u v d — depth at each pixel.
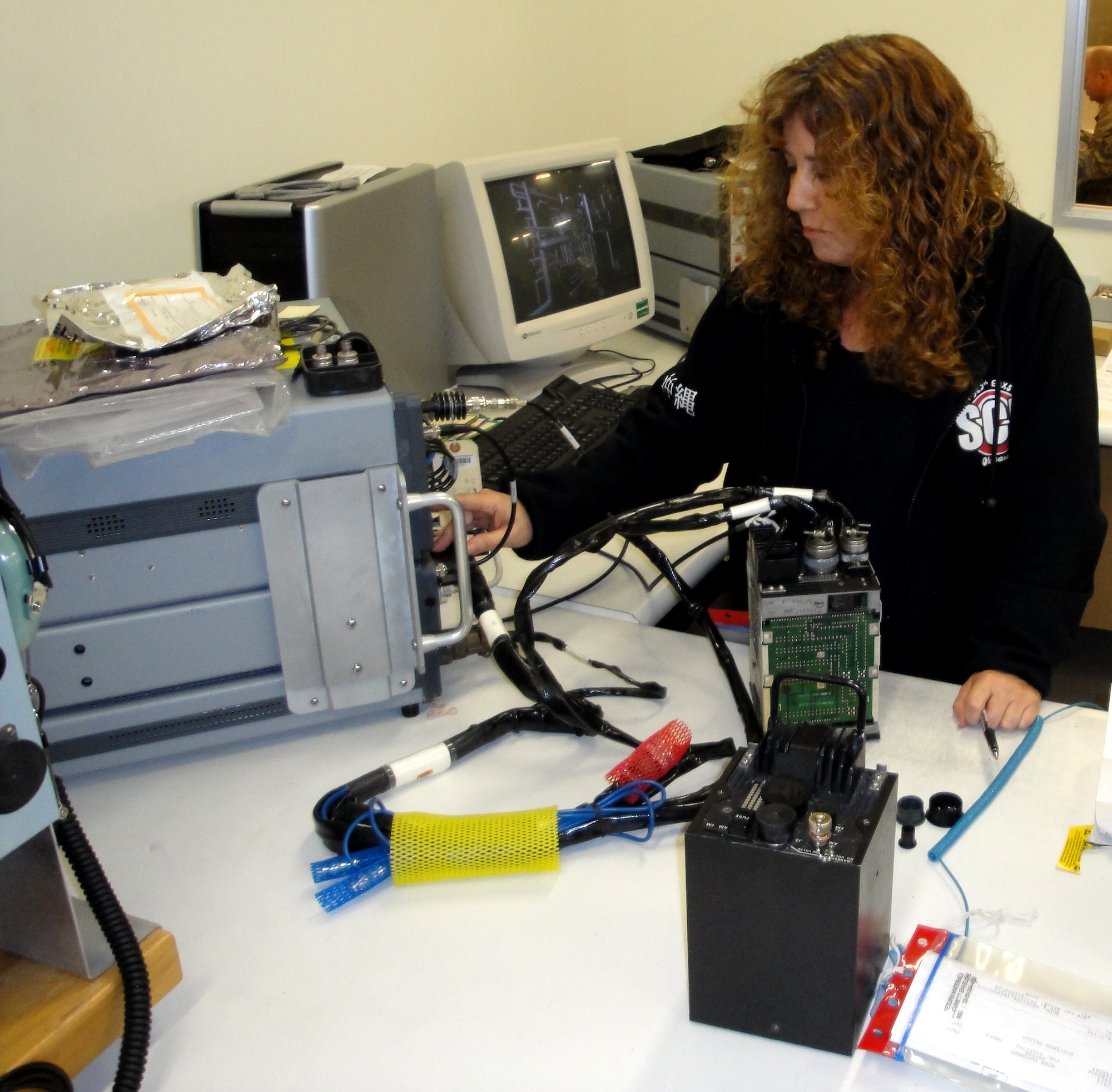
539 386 2.19
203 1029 0.89
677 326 2.44
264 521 1.12
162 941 0.89
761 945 0.81
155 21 1.74
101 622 1.13
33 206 1.65
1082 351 1.31
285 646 1.18
